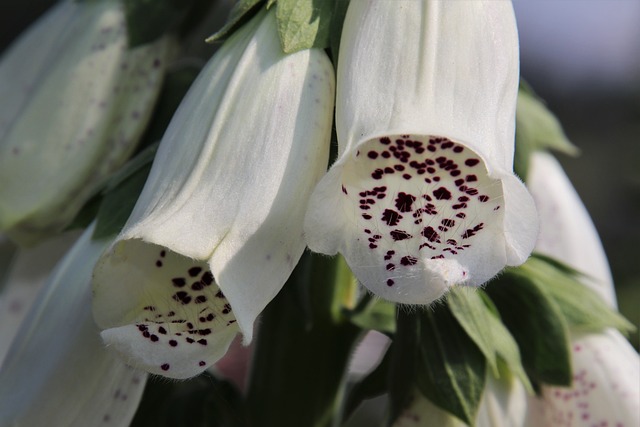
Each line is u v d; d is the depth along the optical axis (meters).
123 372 0.29
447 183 0.26
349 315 0.31
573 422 0.30
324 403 0.32
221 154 0.26
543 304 0.30
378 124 0.25
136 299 0.26
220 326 0.26
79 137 0.32
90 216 0.31
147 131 0.33
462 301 0.29
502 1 0.27
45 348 0.29
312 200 0.25
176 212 0.26
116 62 0.32
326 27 0.27
